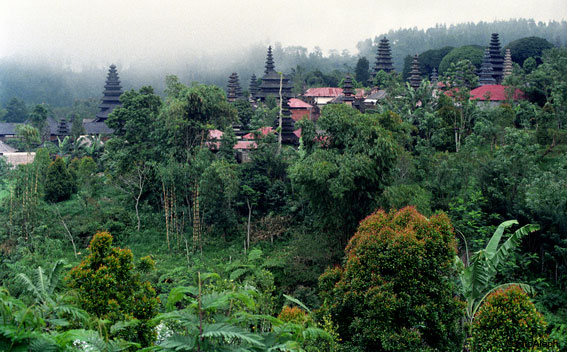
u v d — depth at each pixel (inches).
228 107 1823.3
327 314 669.9
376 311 618.2
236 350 273.7
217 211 1550.2
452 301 632.4
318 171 1152.2
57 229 1558.8
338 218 1199.6
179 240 1531.7
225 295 300.7
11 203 1563.7
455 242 687.7
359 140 1203.9
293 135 2218.3
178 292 321.7
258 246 1464.1
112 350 309.3
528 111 2201.0
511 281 917.2
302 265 1155.9
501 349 540.4
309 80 5620.1
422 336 649.0
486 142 1889.8
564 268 909.2
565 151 1684.3
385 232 668.7
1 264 1341.0
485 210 1141.7
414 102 2288.4
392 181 1242.6
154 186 1713.8
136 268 678.5
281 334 317.1
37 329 275.3
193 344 270.8
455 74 3139.8
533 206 992.9
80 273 597.0
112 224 1593.3
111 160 1941.4
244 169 1680.6
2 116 5551.2
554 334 716.7
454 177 1274.6
